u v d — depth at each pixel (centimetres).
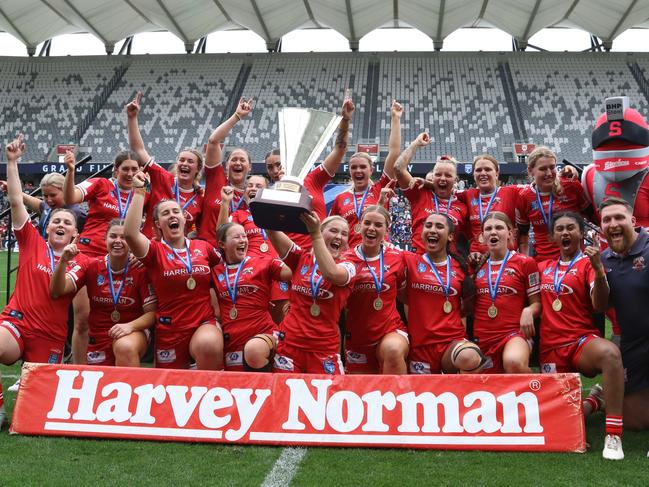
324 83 3544
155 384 451
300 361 481
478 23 3616
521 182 2916
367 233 495
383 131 3200
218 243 523
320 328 478
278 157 670
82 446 425
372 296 496
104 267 525
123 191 639
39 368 461
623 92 3372
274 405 441
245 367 516
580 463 398
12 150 516
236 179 668
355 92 3459
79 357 591
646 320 452
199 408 443
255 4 3125
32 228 520
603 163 569
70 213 528
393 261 505
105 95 3559
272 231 481
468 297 508
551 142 3109
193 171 650
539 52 3628
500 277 504
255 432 435
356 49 3706
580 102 3328
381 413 435
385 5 3180
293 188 411
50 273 508
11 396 562
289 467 389
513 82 3478
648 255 448
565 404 428
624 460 404
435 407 434
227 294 515
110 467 387
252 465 392
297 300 485
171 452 416
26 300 501
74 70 3728
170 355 511
